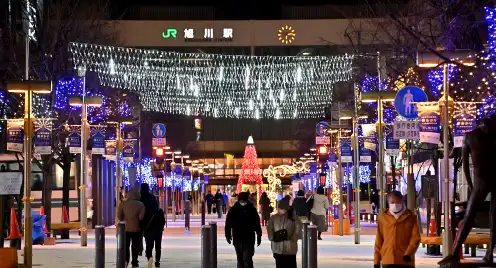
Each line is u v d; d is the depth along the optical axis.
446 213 22.45
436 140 23.58
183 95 88.12
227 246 32.50
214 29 91.69
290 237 17.17
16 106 43.91
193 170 92.31
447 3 40.66
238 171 106.94
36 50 46.28
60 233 39.50
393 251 13.26
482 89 32.38
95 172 48.00
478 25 39.44
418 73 37.25
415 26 37.19
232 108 91.88
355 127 36.00
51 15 50.34
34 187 48.25
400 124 26.78
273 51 92.31
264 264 23.45
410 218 13.38
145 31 90.31
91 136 38.59
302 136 104.56
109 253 27.88
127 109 55.31
